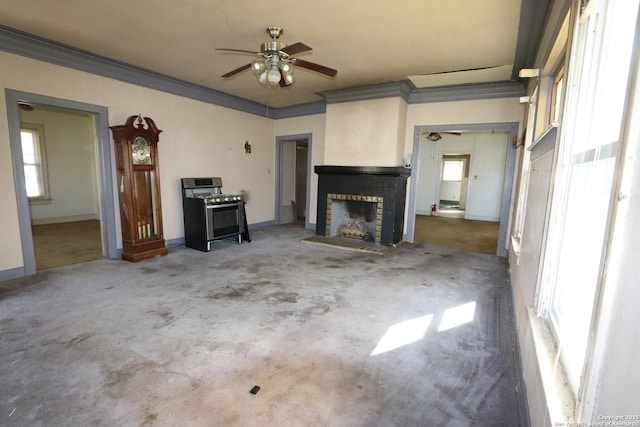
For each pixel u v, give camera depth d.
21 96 3.35
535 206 2.15
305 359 2.09
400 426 1.57
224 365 2.01
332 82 4.87
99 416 1.59
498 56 3.64
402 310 2.85
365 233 5.50
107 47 3.60
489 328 2.55
